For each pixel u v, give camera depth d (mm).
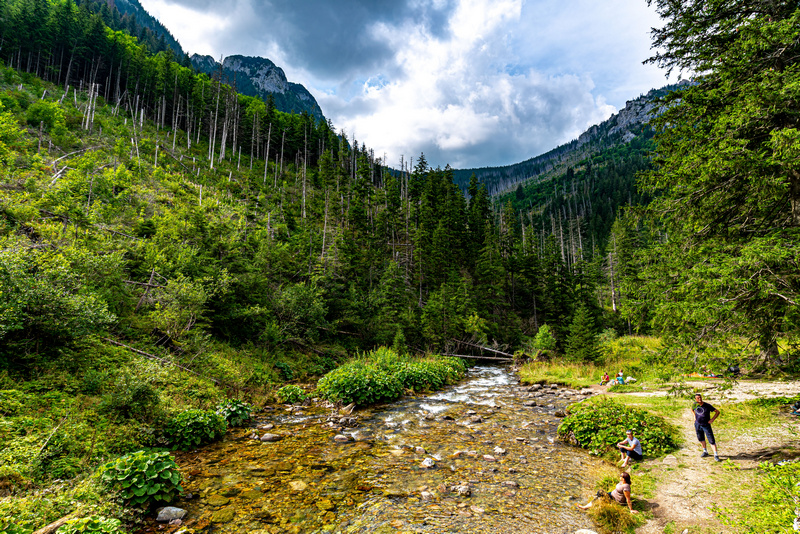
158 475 6352
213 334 19016
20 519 4500
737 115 7637
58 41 72938
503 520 6113
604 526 5922
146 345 13562
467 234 56344
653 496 6770
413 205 66438
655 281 8961
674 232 10039
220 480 7488
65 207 17516
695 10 9750
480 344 34969
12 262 8914
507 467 8648
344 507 6477
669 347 8547
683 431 10219
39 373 9164
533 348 33219
